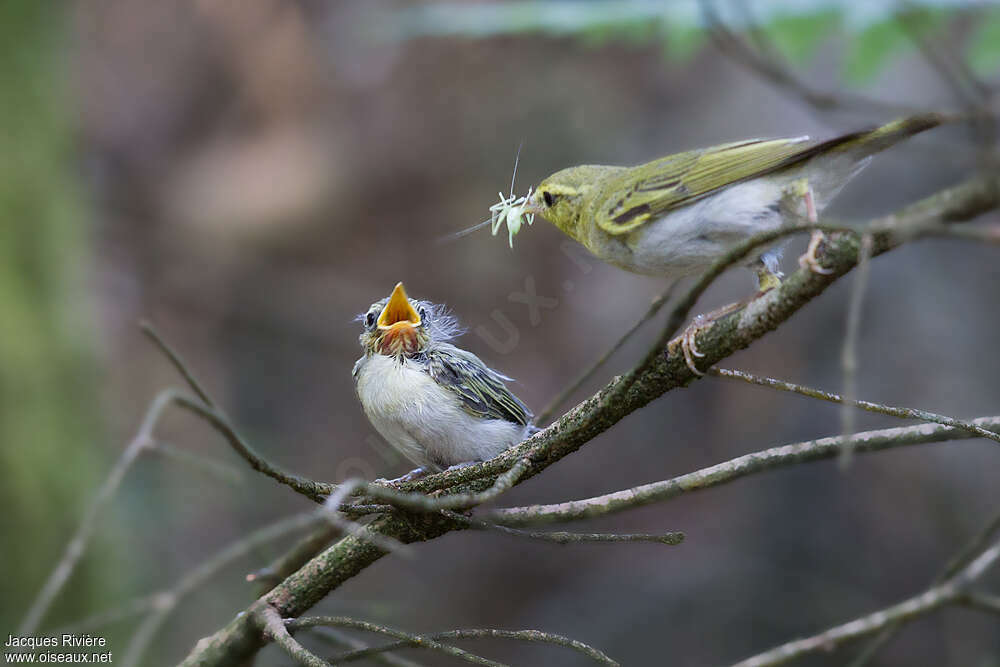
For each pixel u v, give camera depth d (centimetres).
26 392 1134
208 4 1675
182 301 1622
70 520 1117
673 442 1490
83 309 1246
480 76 1631
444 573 1469
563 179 780
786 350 1451
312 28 1683
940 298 1388
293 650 530
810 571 1362
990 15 614
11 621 1062
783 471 1432
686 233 679
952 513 1334
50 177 1224
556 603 1433
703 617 1355
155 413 626
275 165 1648
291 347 1617
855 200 1395
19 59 1205
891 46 649
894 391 1360
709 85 1553
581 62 1600
